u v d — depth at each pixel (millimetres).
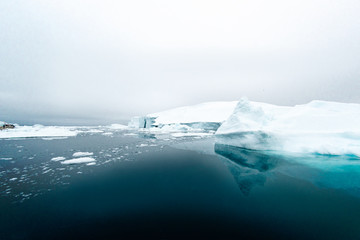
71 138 14609
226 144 10930
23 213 3014
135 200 3602
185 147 10438
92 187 4219
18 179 4637
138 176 5105
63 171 5395
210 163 6660
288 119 9312
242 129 9336
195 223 2816
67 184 4363
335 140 7402
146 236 2482
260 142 8617
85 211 3139
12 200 3480
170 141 13453
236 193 3967
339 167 5883
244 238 2441
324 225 2736
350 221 2836
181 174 5344
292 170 5688
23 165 6027
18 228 2605
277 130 8438
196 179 4906
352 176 5078
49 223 2752
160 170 5730
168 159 7281
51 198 3602
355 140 7090
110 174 5219
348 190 4109
